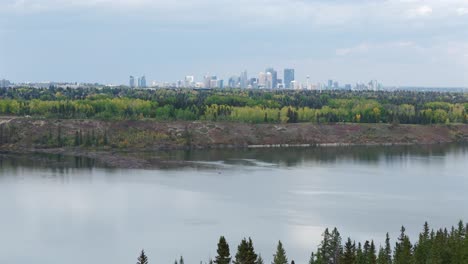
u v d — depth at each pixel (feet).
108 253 495.41
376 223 583.58
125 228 564.71
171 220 591.78
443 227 570.46
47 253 496.23
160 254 491.31
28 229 561.02
